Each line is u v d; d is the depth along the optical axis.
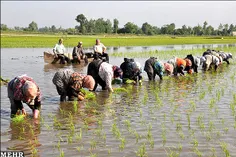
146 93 14.14
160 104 12.14
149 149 7.66
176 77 19.08
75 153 7.62
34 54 39.31
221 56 22.42
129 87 15.95
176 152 7.43
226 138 8.24
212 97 12.93
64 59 28.50
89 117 10.72
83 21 109.94
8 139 8.76
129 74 16.98
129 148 7.78
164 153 7.41
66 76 13.13
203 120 9.84
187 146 7.77
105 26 127.56
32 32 118.12
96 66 15.07
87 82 13.30
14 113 11.16
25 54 39.31
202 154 7.27
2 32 108.94
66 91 13.23
